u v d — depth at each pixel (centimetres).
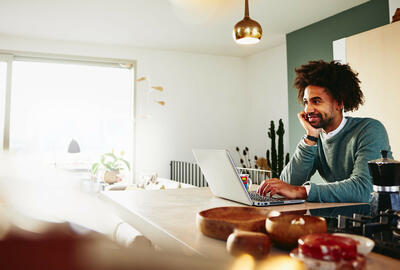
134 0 339
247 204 119
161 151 520
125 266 19
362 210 109
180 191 161
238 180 116
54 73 473
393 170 90
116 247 20
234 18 392
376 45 291
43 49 464
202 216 75
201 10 367
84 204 30
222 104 563
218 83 562
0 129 443
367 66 299
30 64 461
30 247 18
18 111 452
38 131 460
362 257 48
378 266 52
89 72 491
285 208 114
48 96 468
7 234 18
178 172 525
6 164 26
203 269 22
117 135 502
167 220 92
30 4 348
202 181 528
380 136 160
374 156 151
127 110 511
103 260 19
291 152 445
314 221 66
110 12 370
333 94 190
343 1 349
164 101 526
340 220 79
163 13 375
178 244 70
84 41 475
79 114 483
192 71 546
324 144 189
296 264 46
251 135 568
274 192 131
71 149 470
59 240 18
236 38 190
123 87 510
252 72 566
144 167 509
